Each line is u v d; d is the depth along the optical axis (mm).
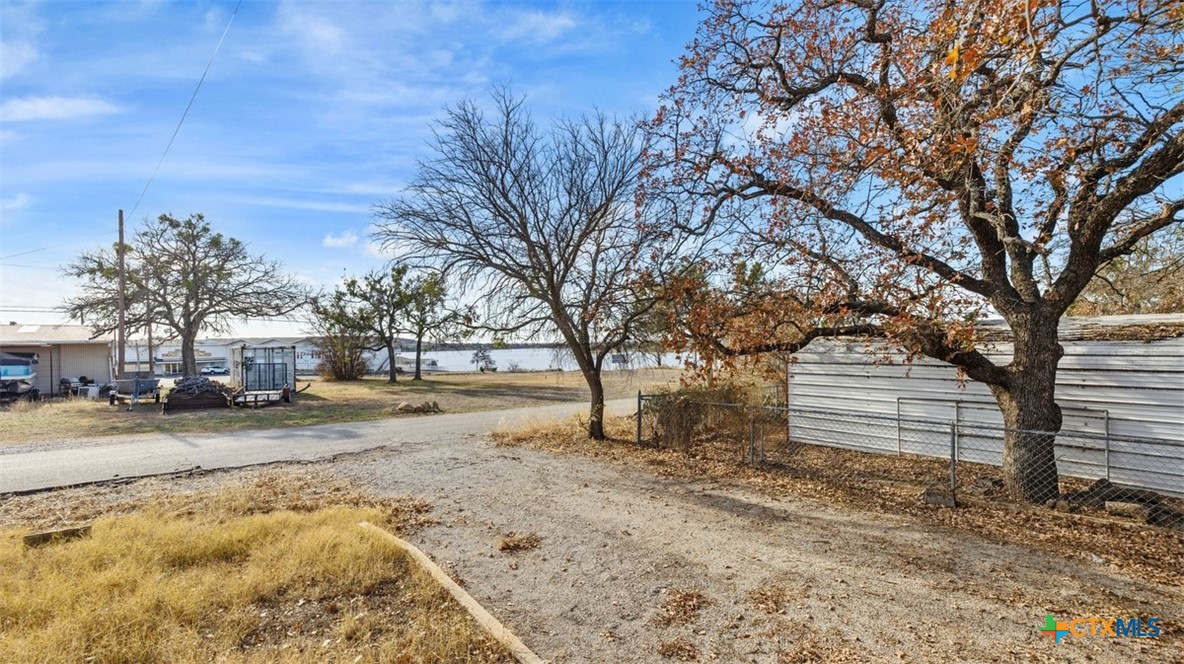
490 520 7062
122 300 23969
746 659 3875
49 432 14547
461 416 18312
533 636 4223
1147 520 6504
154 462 10656
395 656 3826
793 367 12703
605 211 12617
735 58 8789
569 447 12195
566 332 12875
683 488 8625
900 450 11109
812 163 7926
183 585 4777
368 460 10945
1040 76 5961
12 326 31375
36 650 3697
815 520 6961
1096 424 8883
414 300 34656
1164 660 3799
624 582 5176
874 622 4359
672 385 16250
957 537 6266
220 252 30219
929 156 6184
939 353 7801
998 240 7594
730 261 9336
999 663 3773
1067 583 5027
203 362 56062
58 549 5578
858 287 8391
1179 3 4910
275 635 4160
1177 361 8133
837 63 8070
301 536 5965
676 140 9523
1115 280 12094
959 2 6008
